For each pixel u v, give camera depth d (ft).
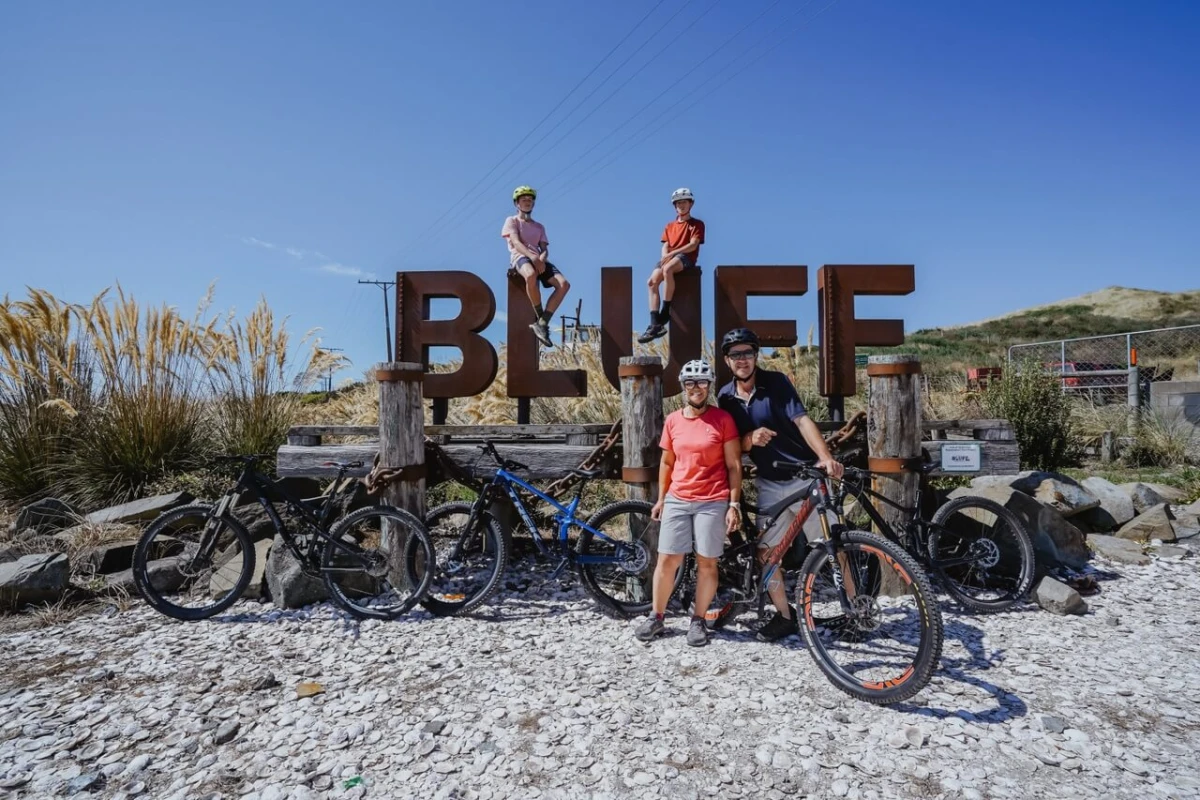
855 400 28.35
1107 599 14.38
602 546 15.12
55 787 8.48
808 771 8.35
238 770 8.78
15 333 22.22
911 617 13.43
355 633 13.73
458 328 18.75
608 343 18.62
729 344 12.61
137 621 14.62
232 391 24.52
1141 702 9.87
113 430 22.38
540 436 18.85
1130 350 34.58
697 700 10.30
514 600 15.74
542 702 10.40
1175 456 27.25
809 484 11.73
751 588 12.80
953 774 8.18
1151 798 7.63
